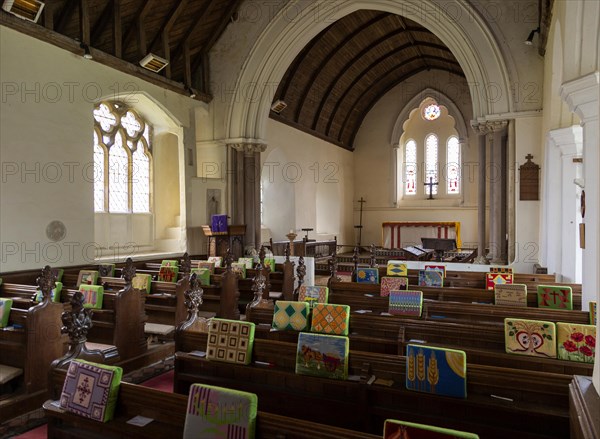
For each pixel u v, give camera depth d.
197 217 12.02
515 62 10.00
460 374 2.78
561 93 5.43
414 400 2.92
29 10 7.40
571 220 7.84
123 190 11.30
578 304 5.87
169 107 11.35
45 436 3.99
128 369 5.47
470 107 18.62
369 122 20.44
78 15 8.99
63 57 8.61
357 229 20.56
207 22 11.97
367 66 17.06
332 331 4.17
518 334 3.60
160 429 2.49
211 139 12.79
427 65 18.75
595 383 2.42
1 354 4.69
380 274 8.21
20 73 7.83
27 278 7.84
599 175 2.72
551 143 8.62
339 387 3.14
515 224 9.96
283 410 3.29
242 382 3.46
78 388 2.74
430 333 4.16
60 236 8.55
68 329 3.65
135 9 10.08
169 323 6.80
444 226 18.39
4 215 7.59
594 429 1.92
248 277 8.66
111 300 5.62
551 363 3.39
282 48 12.22
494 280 7.33
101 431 2.60
